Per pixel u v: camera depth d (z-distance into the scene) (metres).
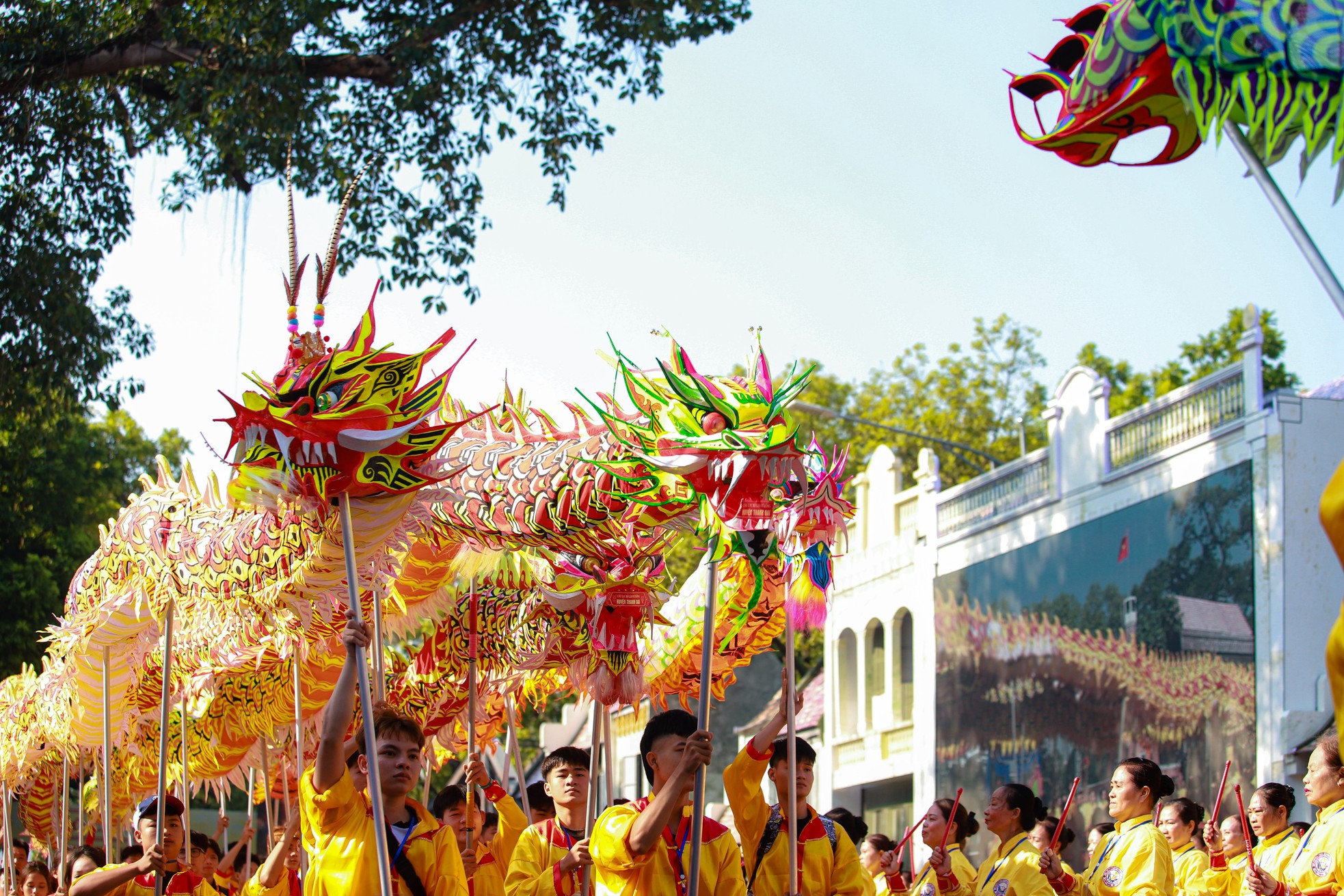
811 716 28.58
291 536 6.24
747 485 5.86
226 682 9.28
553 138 17.20
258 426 5.54
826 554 6.15
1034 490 21.25
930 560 23.59
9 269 15.79
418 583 8.29
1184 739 17.50
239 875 11.17
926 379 38.91
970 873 7.90
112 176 16.47
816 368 5.98
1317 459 16.55
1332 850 6.60
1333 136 3.50
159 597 7.69
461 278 17.19
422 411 5.68
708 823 5.72
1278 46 3.57
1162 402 18.62
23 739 11.77
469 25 16.69
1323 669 16.03
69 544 24.42
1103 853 7.62
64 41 15.56
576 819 6.54
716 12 17.08
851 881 6.24
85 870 8.42
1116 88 4.09
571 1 16.88
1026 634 20.86
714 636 8.33
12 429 17.98
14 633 23.06
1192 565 17.67
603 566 6.83
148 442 29.53
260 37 15.20
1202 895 7.75
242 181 16.03
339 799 5.26
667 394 6.06
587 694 7.09
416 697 8.99
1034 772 20.48
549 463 6.73
